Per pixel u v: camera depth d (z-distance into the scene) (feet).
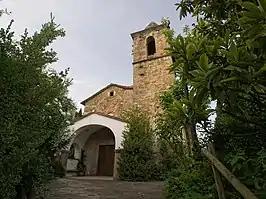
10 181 8.97
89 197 17.93
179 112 11.73
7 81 8.64
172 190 16.08
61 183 25.22
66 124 17.47
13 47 9.53
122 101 54.24
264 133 9.05
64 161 37.19
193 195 12.68
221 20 10.77
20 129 9.26
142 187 25.31
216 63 7.61
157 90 45.83
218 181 9.47
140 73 49.78
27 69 9.56
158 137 37.42
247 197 6.66
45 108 11.08
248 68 6.68
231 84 7.06
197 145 14.21
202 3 11.28
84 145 51.85
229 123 10.32
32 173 13.14
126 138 39.01
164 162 35.78
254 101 8.06
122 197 18.51
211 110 10.80
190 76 8.34
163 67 47.85
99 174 48.96
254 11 6.13
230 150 10.60
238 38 8.07
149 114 42.83
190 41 9.18
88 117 43.75
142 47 52.75
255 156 9.47
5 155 8.71
